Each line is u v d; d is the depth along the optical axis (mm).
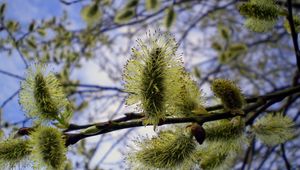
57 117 277
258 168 632
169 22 521
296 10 572
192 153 281
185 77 286
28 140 273
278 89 693
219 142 296
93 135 272
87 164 626
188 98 282
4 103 508
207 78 724
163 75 272
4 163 271
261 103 303
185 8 762
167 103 272
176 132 284
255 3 323
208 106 294
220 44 705
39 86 278
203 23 815
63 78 688
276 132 320
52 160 263
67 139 270
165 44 277
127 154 281
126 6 511
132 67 275
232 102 284
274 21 325
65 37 691
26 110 278
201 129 271
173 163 277
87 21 524
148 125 272
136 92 272
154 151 278
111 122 272
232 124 296
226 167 305
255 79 833
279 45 829
